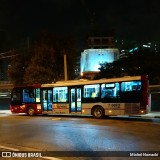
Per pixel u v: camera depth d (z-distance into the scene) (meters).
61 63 43.12
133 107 23.30
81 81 26.19
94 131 16.58
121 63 65.06
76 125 19.91
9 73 44.25
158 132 15.88
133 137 14.07
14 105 30.75
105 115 24.81
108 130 16.92
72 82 26.77
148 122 21.59
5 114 33.44
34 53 43.56
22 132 16.86
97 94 25.14
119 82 24.12
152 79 58.03
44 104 28.69
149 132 15.88
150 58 60.69
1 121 24.05
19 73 43.91
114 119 24.34
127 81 23.77
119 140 13.23
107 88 24.69
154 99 37.06
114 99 24.23
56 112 27.58
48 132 16.56
